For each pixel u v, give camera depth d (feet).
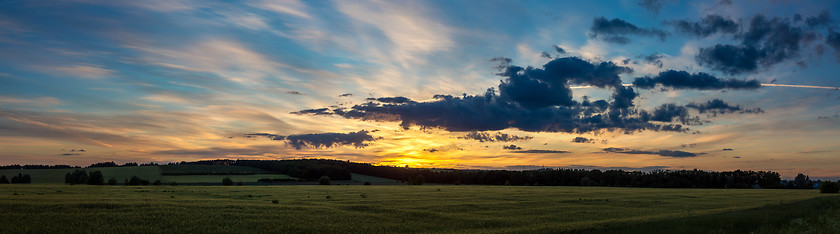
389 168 597.93
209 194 197.26
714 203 172.96
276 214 116.26
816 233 72.33
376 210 131.75
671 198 198.90
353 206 141.38
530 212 134.62
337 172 531.50
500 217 120.88
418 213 125.29
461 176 565.12
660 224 89.76
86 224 94.32
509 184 534.37
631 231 82.89
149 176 494.59
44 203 124.36
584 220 116.16
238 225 97.35
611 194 226.58
